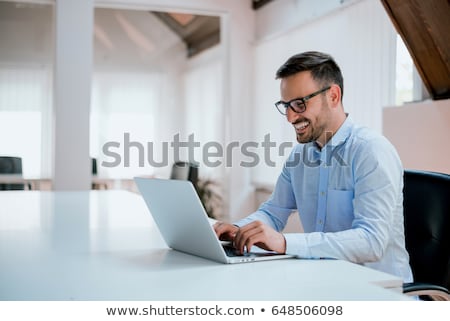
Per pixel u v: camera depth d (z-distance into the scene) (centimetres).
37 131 534
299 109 155
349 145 158
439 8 239
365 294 92
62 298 90
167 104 764
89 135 480
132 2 492
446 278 142
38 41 563
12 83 550
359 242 130
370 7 347
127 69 753
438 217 145
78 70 477
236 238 126
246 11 530
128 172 664
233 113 530
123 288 96
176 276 106
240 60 530
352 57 368
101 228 174
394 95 326
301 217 180
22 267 114
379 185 144
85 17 477
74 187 478
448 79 262
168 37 775
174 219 126
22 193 324
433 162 269
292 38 454
